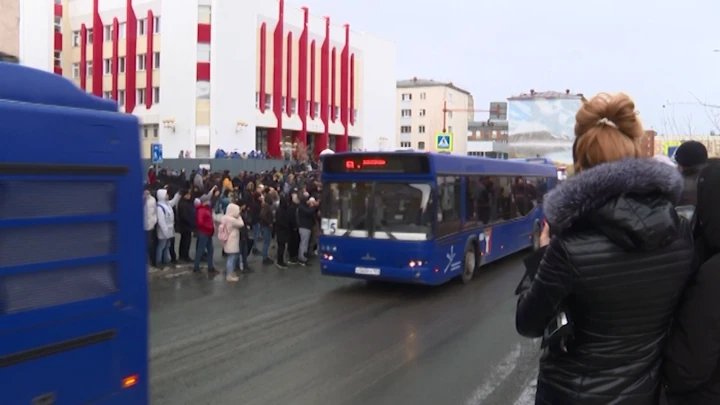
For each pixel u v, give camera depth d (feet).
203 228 47.83
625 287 7.48
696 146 16.56
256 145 168.25
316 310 35.63
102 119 11.84
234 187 86.28
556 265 7.75
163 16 150.61
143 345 12.60
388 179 38.86
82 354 11.32
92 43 170.81
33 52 168.96
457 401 20.85
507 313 34.78
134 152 12.53
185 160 132.87
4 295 10.03
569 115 190.70
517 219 55.47
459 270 42.60
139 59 159.63
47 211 10.73
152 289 41.57
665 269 7.54
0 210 9.99
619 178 7.42
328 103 192.03
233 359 25.77
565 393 7.92
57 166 10.89
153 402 20.71
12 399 10.10
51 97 11.18
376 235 39.06
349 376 23.57
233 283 44.42
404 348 27.61
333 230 40.40
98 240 11.69
